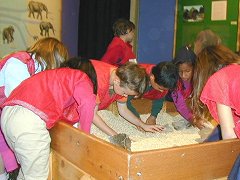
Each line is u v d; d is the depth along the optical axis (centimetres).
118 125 258
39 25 381
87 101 148
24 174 153
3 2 345
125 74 176
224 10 411
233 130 132
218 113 135
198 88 156
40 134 148
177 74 221
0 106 167
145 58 466
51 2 391
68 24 415
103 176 120
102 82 185
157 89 228
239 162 121
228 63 148
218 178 129
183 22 447
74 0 418
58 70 157
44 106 148
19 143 146
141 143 211
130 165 107
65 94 151
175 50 456
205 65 152
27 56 180
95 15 431
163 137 231
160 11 457
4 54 350
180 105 255
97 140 123
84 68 169
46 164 155
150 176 111
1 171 193
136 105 295
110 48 333
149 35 462
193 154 120
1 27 346
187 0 441
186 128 260
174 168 116
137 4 459
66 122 156
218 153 127
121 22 333
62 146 151
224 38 413
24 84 156
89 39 430
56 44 181
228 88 133
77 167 139
